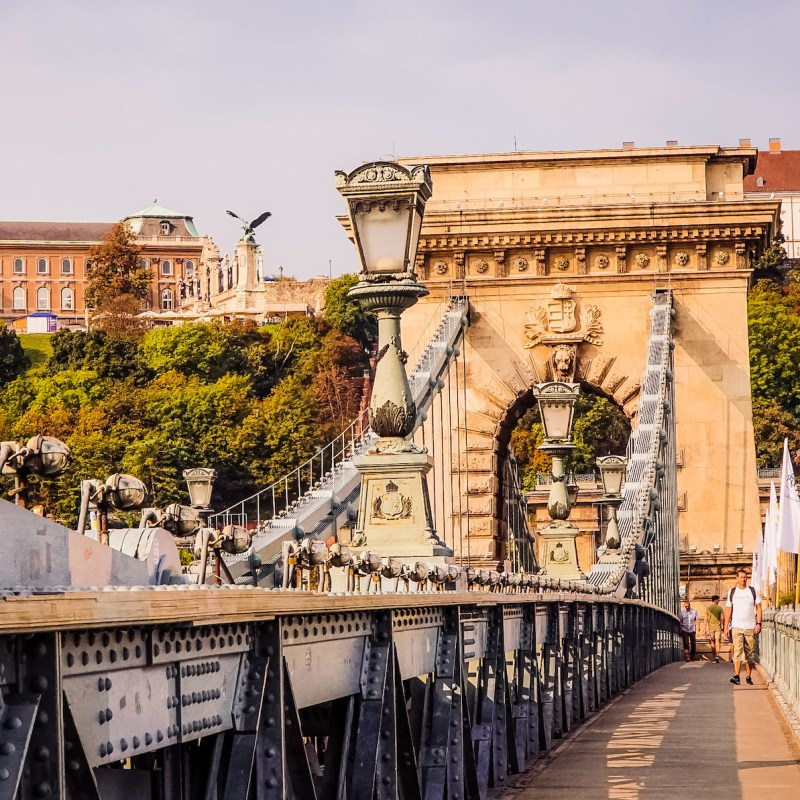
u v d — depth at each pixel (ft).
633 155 260.83
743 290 255.70
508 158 262.26
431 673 51.44
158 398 365.61
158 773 29.94
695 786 63.46
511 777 66.33
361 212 57.77
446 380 238.07
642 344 255.70
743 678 147.13
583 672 97.30
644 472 194.59
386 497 57.88
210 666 30.19
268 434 387.55
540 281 257.34
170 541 35.50
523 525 261.44
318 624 36.70
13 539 25.35
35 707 22.43
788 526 142.72
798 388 646.74
